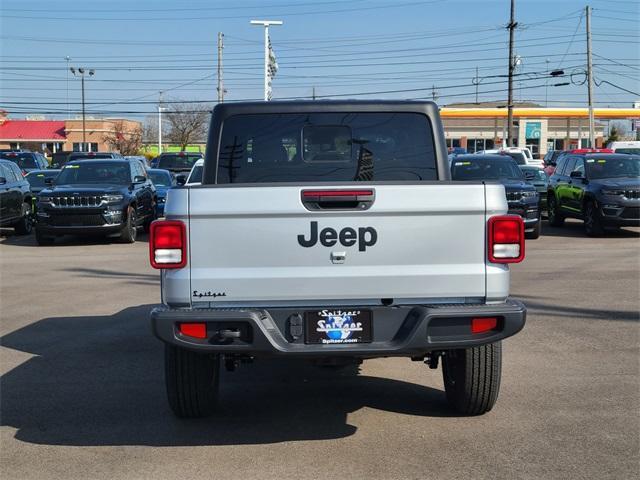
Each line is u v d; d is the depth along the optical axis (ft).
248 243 15.05
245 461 15.28
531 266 42.96
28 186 68.13
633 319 28.63
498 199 15.24
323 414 18.31
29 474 14.75
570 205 62.34
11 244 59.26
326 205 15.14
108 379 21.52
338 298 15.15
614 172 59.93
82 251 53.72
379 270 15.15
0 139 265.95
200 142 286.87
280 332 15.21
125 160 62.08
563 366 22.22
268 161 18.92
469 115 180.86
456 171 58.85
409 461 15.15
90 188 56.70
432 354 17.03
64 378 21.65
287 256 15.07
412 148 18.95
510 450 15.67
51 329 28.09
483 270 15.26
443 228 15.19
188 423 17.74
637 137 208.95
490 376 17.03
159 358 23.84
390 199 15.05
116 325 28.71
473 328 15.12
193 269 15.07
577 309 30.50
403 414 18.20
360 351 14.94
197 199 14.98
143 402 19.36
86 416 18.29
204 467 14.98
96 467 15.08
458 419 17.75
